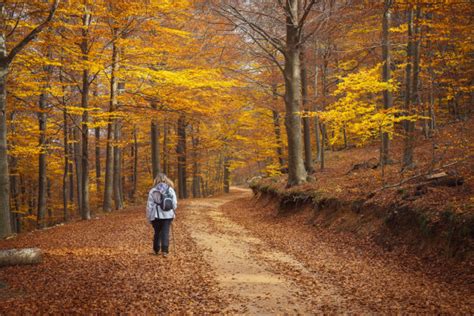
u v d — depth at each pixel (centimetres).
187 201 2755
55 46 1429
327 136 2808
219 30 1616
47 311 528
